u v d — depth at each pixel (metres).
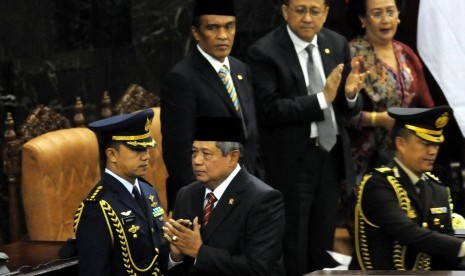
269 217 19.05
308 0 25.19
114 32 33.34
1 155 30.88
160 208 20.58
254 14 32.75
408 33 30.70
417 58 27.83
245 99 24.59
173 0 33.50
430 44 28.83
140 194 20.30
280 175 25.59
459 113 28.64
